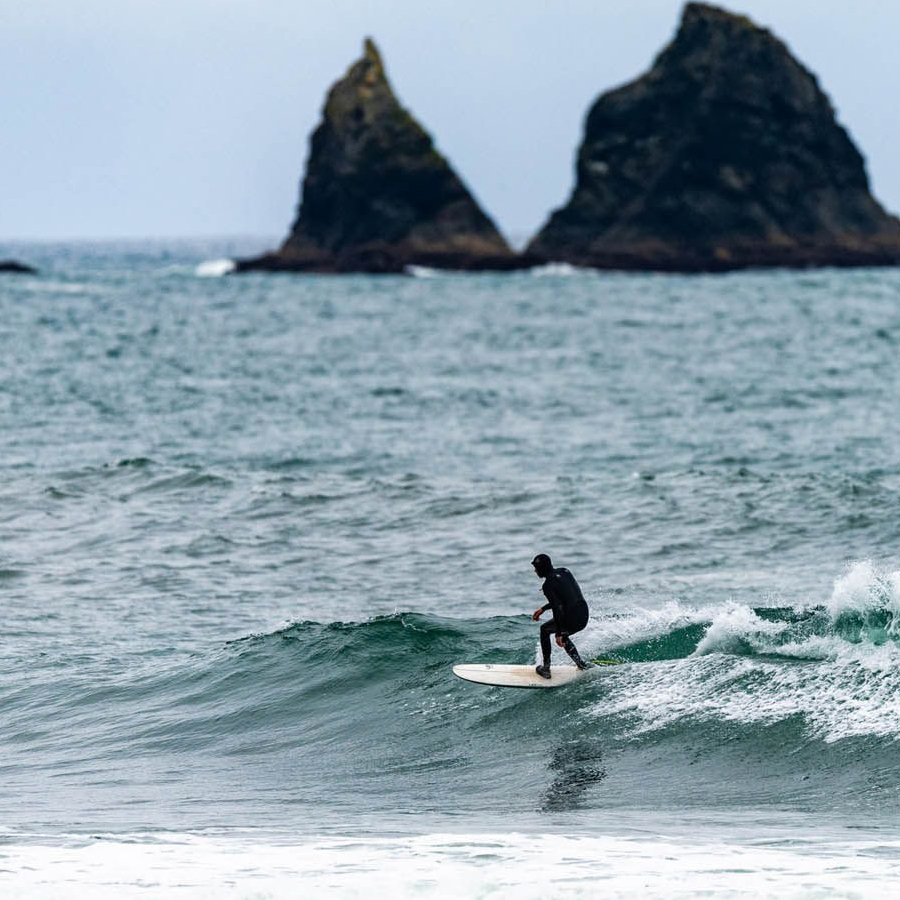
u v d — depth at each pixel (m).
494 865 41.44
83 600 88.06
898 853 41.56
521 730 57.97
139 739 62.56
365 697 64.56
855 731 51.38
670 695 57.59
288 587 91.12
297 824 48.19
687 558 97.56
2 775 58.38
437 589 89.94
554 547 101.88
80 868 41.94
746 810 47.47
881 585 62.59
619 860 41.62
